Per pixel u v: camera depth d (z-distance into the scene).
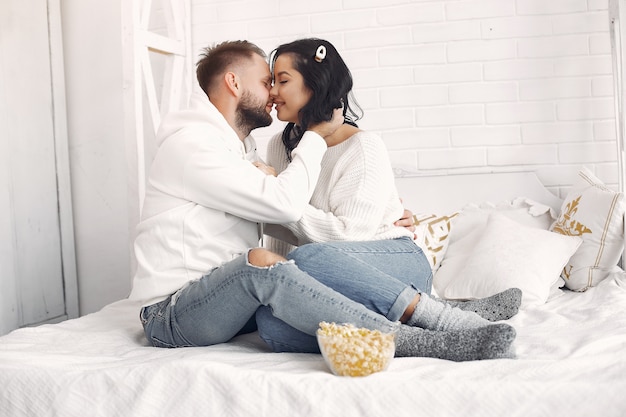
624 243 2.75
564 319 2.16
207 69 2.22
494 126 3.35
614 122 3.23
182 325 1.91
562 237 2.74
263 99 2.22
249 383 1.52
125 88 3.14
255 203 1.97
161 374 1.57
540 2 3.28
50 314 3.21
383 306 1.81
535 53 3.29
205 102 2.14
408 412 1.45
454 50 3.37
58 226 3.26
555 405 1.42
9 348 1.92
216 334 1.90
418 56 3.40
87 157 3.30
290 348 1.85
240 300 1.80
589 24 3.24
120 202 3.27
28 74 3.09
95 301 3.36
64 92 3.28
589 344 1.73
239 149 2.15
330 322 1.72
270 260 1.77
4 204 2.96
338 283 1.83
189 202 2.01
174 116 2.12
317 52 2.20
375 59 3.45
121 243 3.29
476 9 3.34
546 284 2.54
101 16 3.20
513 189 3.25
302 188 2.04
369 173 2.15
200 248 1.99
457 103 3.38
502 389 1.44
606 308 2.23
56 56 3.23
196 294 1.87
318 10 3.51
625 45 3.08
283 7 3.55
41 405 1.60
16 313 3.01
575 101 3.27
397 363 1.65
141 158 3.17
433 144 3.40
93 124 3.27
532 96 3.31
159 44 3.33
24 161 3.07
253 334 2.11
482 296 2.55
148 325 1.99
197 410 1.53
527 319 2.24
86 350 1.93
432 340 1.72
